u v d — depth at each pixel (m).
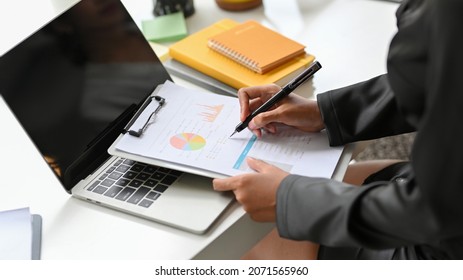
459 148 0.65
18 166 0.97
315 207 0.80
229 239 0.85
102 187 0.91
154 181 0.91
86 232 0.85
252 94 1.02
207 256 0.83
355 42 1.21
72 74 0.95
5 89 0.86
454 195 0.66
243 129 0.97
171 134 0.96
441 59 0.64
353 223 0.77
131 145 0.94
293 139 0.96
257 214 0.86
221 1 1.35
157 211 0.86
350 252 0.98
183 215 0.85
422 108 0.75
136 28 1.08
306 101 0.99
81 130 0.94
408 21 0.76
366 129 0.95
